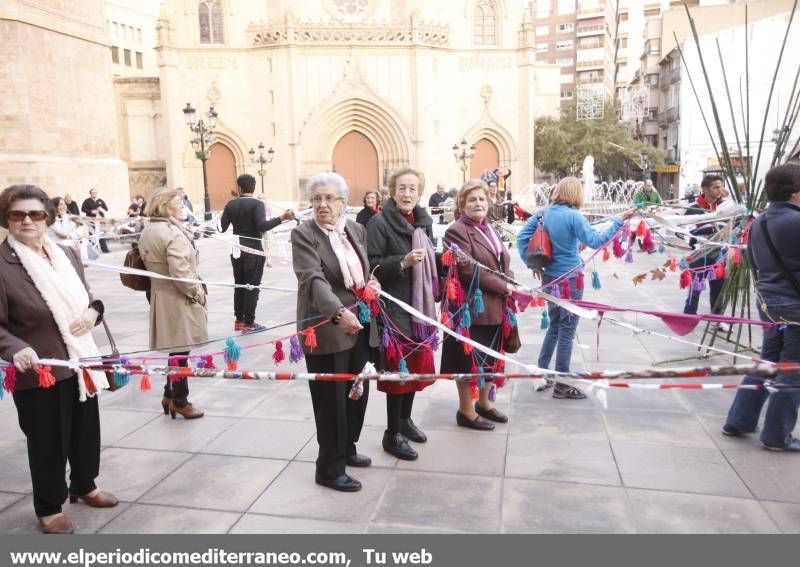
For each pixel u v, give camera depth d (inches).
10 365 126.6
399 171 167.5
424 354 167.3
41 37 784.3
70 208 716.0
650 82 2014.0
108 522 140.9
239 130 1497.3
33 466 135.7
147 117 1577.3
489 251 180.5
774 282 166.4
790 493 147.4
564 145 1920.5
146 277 197.2
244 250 311.0
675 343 283.9
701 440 178.5
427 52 1502.2
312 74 1481.3
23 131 759.7
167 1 1445.6
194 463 170.1
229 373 129.7
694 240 310.7
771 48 1224.2
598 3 3326.8
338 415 151.2
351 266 150.9
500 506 144.4
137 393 228.8
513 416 200.5
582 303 180.1
